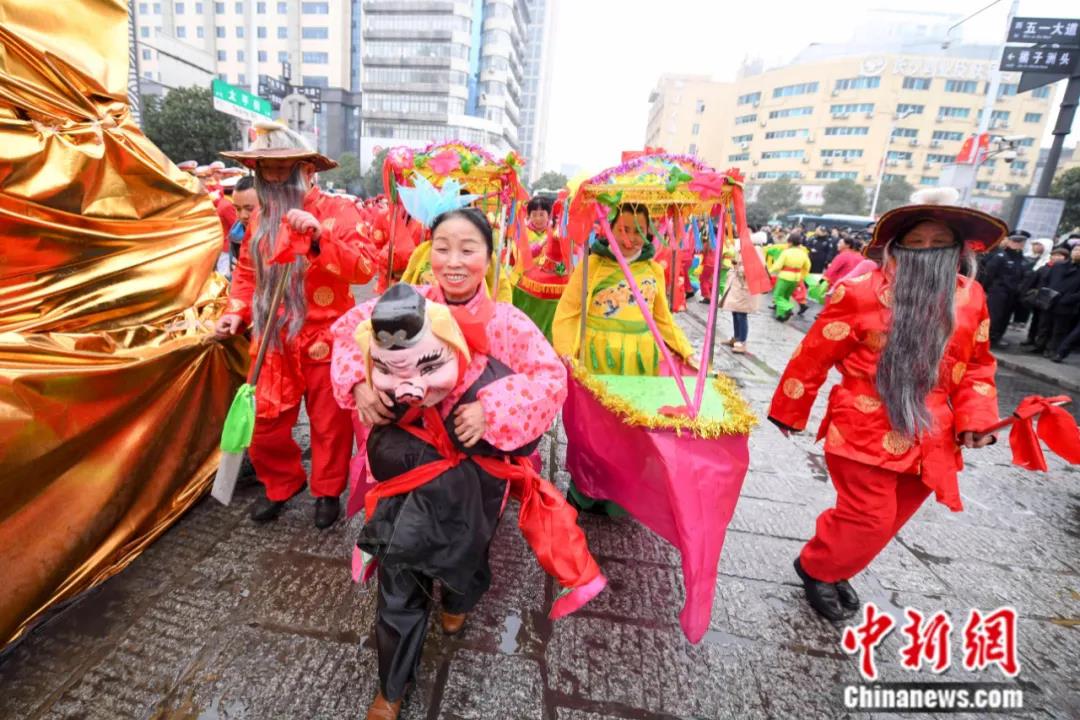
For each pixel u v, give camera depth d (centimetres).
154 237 281
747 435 216
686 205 291
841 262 852
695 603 197
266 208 248
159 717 176
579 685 199
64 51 237
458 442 169
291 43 6769
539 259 447
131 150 264
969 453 449
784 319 1024
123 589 227
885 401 209
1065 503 371
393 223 318
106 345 235
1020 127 6369
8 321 219
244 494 303
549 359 182
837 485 229
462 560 168
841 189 5575
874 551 225
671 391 245
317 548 262
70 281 240
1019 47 1209
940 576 281
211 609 220
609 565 266
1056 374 734
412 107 7169
